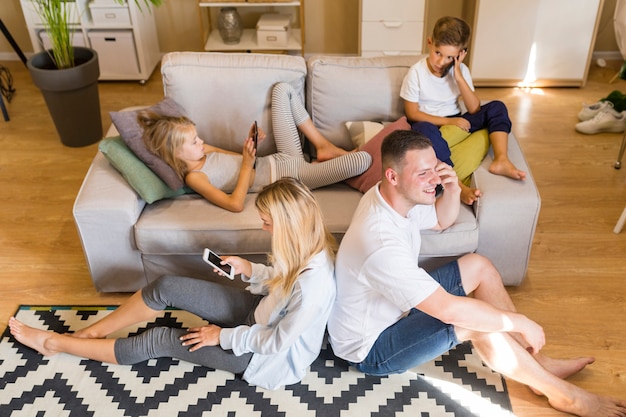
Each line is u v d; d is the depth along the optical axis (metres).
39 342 2.21
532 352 2.11
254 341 1.96
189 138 2.30
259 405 2.07
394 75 2.63
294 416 2.03
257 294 2.13
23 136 3.65
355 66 2.63
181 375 2.18
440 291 1.74
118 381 2.16
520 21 3.90
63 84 3.26
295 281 1.86
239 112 2.61
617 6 3.42
